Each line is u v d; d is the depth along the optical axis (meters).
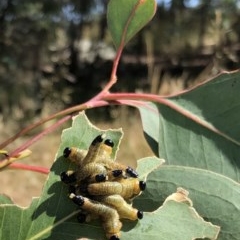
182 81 0.76
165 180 0.13
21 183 0.59
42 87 0.94
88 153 0.11
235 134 0.14
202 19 1.00
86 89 1.12
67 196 0.12
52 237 0.11
